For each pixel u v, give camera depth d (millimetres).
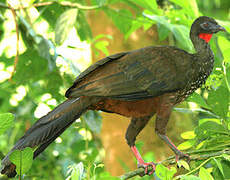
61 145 11039
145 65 8102
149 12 9867
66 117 7586
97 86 7801
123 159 10984
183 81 8227
